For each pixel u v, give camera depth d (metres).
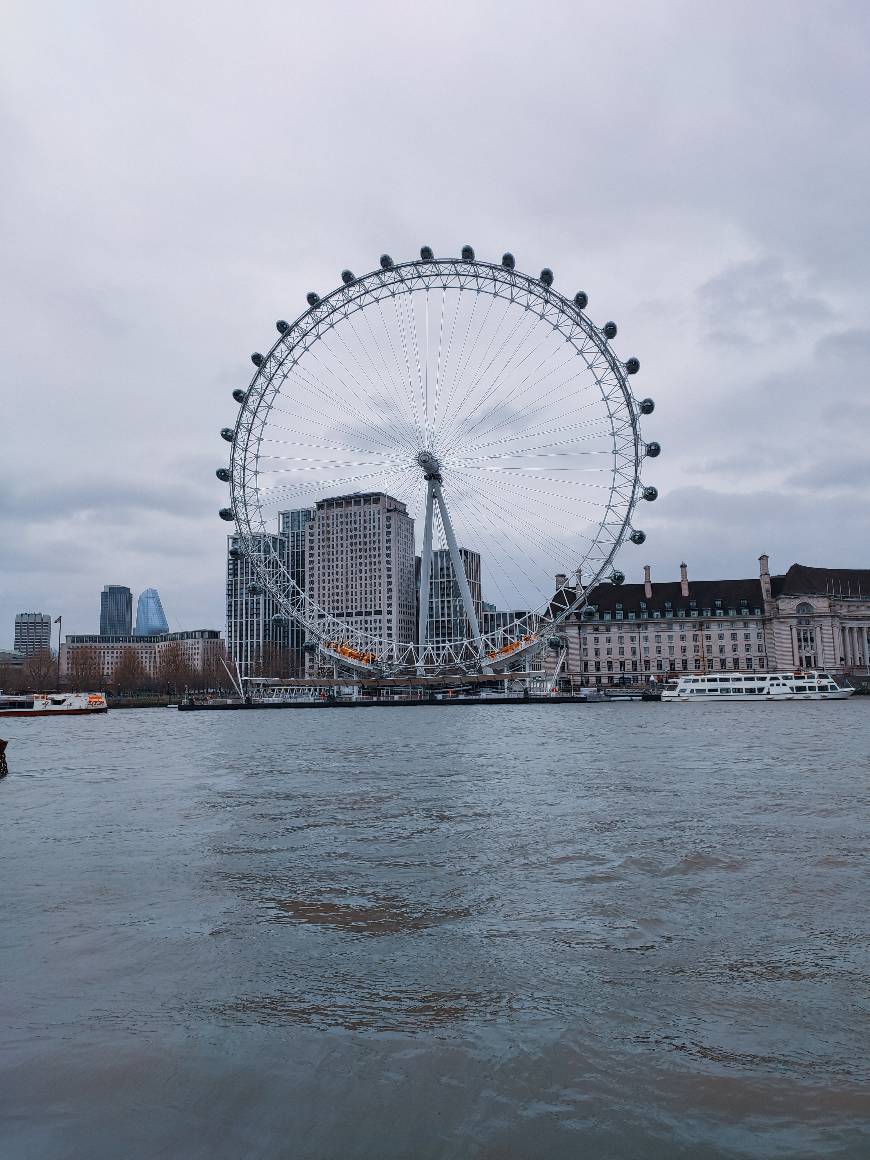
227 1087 11.39
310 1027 13.21
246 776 47.81
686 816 31.38
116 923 18.80
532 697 186.88
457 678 147.38
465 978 15.25
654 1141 10.05
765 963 15.77
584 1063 11.94
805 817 30.70
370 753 62.78
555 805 34.78
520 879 22.36
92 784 45.38
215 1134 10.34
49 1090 11.34
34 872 23.78
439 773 47.69
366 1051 12.36
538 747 65.56
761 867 23.12
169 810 35.22
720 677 185.62
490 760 55.16
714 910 19.22
